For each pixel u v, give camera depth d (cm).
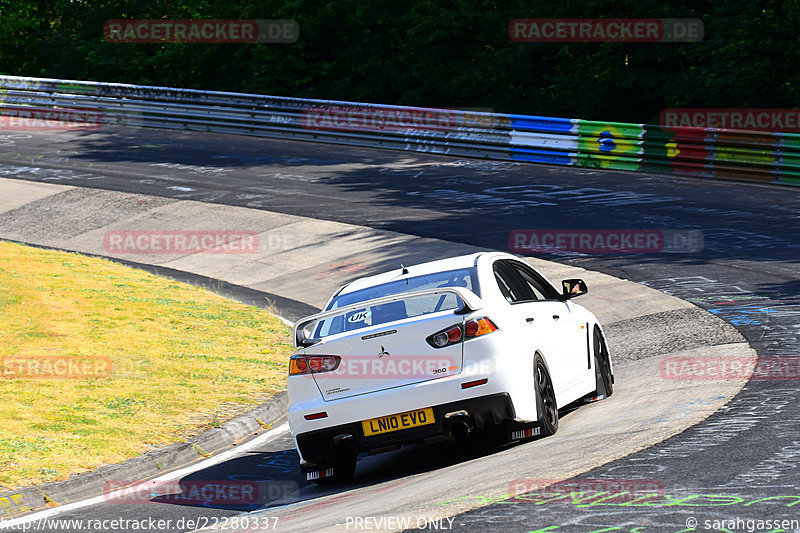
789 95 10962
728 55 10888
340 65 15275
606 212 7738
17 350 4556
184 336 5062
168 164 11062
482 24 13800
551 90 12900
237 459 3234
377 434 2548
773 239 6334
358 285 2944
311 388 2608
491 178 9556
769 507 1716
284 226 8262
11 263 6638
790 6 10625
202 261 7575
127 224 8806
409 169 10250
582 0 12562
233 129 12750
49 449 3150
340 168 10488
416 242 7281
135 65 16875
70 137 12925
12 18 17812
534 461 2362
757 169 8588
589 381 3177
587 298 5419
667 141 9244
